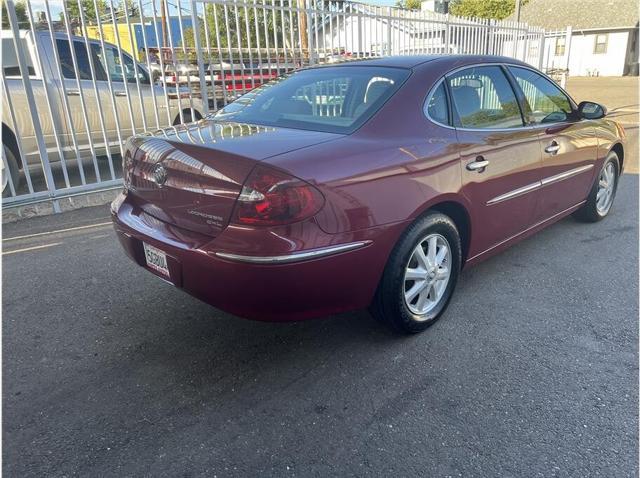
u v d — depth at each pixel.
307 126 2.95
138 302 3.57
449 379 2.73
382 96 3.01
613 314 3.39
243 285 2.39
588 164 4.57
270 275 2.34
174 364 2.87
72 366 2.85
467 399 2.57
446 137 3.07
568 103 4.39
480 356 2.93
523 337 3.12
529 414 2.46
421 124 3.00
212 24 7.30
